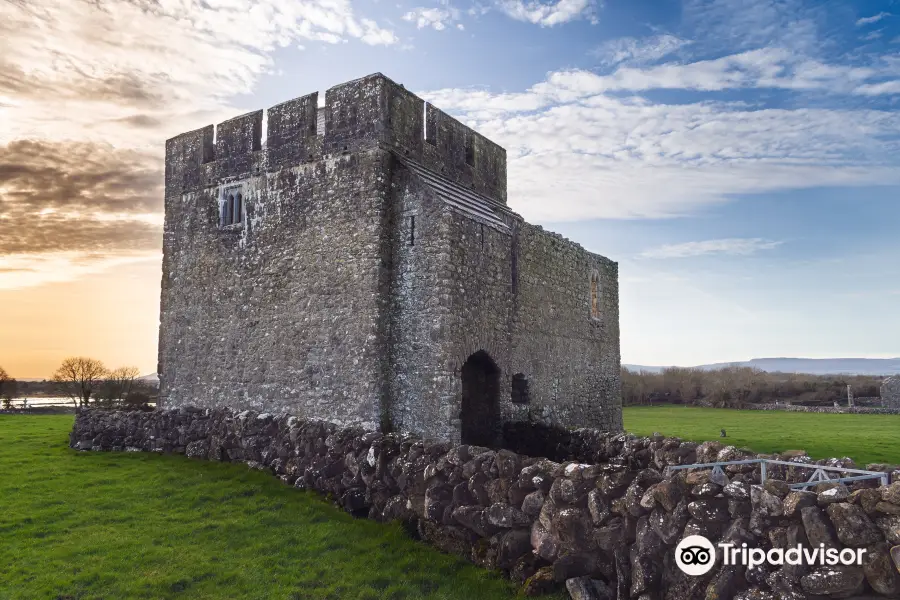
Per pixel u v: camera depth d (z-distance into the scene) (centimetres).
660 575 744
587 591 790
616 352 2603
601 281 2525
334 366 1586
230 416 1590
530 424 1703
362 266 1569
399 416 1523
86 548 1016
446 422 1456
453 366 1493
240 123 1866
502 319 1705
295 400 1645
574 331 2258
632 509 782
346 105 1647
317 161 1683
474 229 1616
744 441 2517
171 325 1955
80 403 4475
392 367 1546
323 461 1293
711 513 717
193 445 1634
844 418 4431
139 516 1188
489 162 2045
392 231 1587
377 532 1086
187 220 1958
